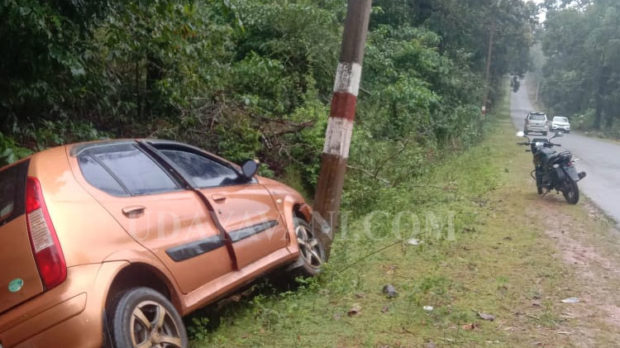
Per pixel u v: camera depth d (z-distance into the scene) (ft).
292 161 31.65
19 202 10.55
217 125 28.45
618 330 14.43
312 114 33.14
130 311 10.53
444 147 57.11
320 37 40.83
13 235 10.20
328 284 17.48
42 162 11.41
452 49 90.38
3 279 10.01
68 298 9.77
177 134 27.27
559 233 25.02
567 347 13.39
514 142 85.15
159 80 26.27
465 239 23.79
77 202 10.93
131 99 26.96
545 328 14.55
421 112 51.83
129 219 11.57
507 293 17.24
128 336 10.28
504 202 32.71
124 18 21.47
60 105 21.91
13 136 19.24
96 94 23.27
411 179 36.58
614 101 155.22
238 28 24.16
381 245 22.97
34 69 18.04
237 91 32.96
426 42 69.72
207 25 26.27
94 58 22.59
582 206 31.71
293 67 40.40
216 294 13.16
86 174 11.69
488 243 23.17
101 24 21.91
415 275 19.08
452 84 71.87
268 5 39.37
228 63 33.01
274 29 40.50
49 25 17.76
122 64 26.73
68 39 19.22
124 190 12.15
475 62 120.37
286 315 15.21
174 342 11.44
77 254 10.21
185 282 12.30
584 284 18.11
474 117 79.51
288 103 36.47
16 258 10.04
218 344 13.76
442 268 19.81
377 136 45.60
